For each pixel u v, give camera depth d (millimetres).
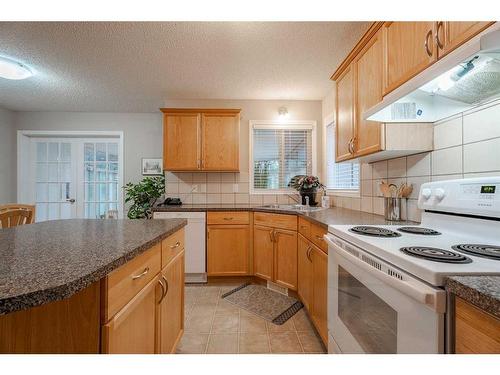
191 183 3383
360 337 1034
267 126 3416
